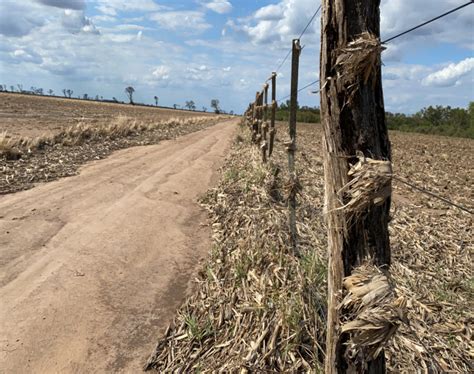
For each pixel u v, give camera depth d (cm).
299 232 470
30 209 602
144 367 286
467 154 2011
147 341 314
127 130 1659
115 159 1057
